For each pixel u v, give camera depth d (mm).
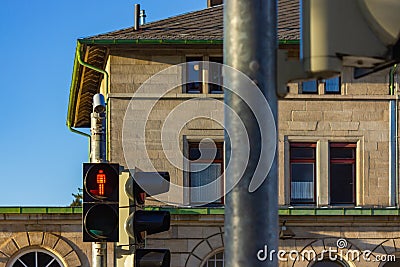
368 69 3338
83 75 37438
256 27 3348
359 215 31672
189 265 31266
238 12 3363
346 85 33844
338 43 3180
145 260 7184
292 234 31281
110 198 7602
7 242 30141
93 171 7637
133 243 7465
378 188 33625
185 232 31344
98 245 9633
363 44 3189
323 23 3189
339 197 33688
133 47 33062
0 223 30234
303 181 33531
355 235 31781
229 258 3326
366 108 33781
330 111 33750
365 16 3191
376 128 33750
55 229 30375
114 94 33031
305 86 33938
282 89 3348
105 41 32594
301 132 33562
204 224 31422
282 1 37156
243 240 3309
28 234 30234
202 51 33375
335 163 33688
